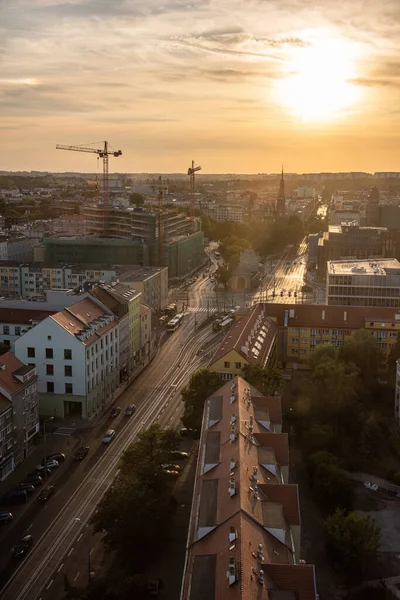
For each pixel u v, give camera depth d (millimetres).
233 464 101500
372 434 154375
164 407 184750
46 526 124750
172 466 142375
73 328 177875
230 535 82938
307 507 130250
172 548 116562
